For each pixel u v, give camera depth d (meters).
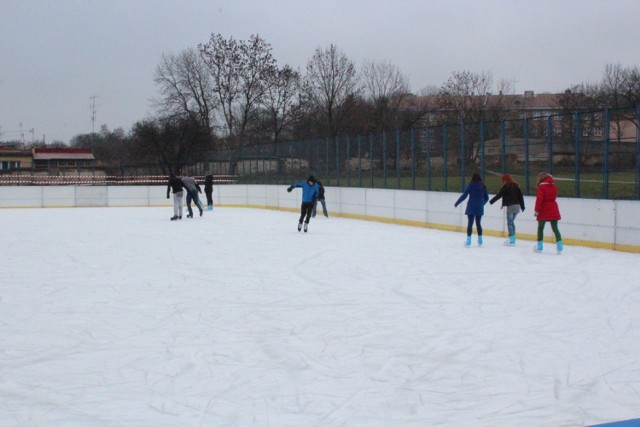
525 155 17.95
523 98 82.56
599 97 48.81
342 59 54.66
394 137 23.86
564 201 16.44
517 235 18.00
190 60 53.44
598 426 4.72
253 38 53.31
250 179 35.72
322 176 29.20
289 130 54.72
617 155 15.39
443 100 56.19
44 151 65.50
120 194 36.19
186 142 48.09
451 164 21.02
